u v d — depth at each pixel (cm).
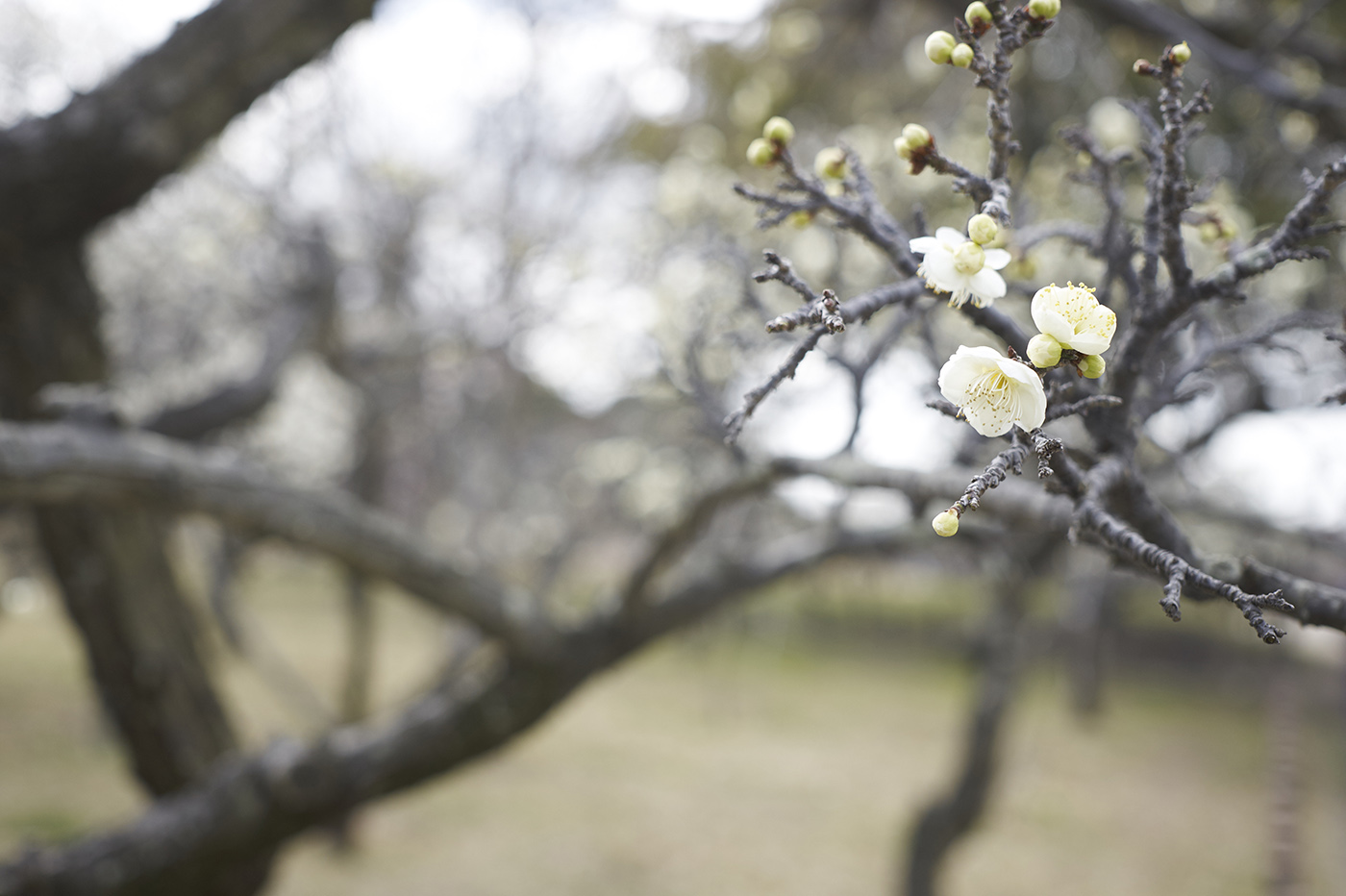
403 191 696
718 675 1536
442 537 964
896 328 174
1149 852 851
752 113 531
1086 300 75
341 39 309
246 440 763
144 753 368
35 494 223
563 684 306
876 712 1349
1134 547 77
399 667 1361
